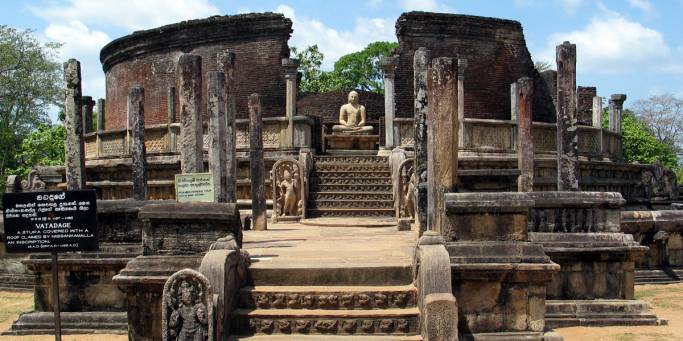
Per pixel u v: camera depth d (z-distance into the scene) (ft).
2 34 129.29
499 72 92.07
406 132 70.90
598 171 73.15
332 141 79.77
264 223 49.34
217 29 89.04
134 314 26.81
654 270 45.16
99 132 80.23
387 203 61.36
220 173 41.14
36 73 131.95
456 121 29.81
